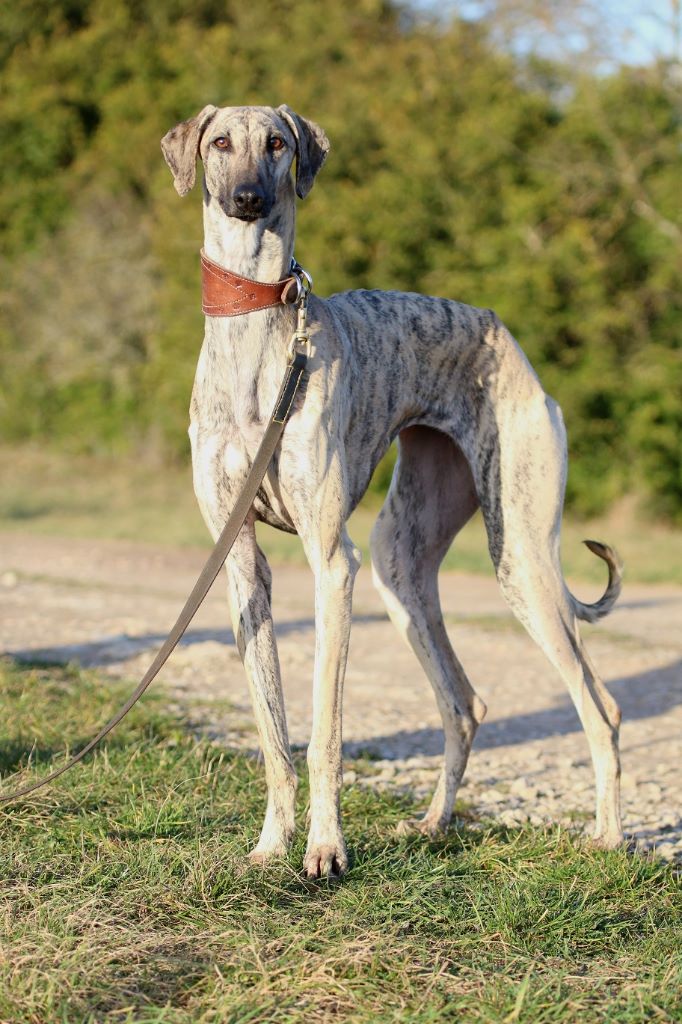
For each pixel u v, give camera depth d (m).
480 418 6.67
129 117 38.94
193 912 4.91
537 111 28.88
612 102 28.42
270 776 5.88
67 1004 4.09
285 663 12.07
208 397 5.83
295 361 5.60
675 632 14.39
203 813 6.24
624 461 28.58
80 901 4.91
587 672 6.57
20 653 12.34
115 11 41.16
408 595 6.87
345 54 34.84
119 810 6.32
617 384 27.66
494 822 6.74
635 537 26.31
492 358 6.73
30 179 40.72
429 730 9.51
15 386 39.62
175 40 40.19
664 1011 4.24
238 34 37.91
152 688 10.56
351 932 4.77
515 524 6.55
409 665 12.32
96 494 32.50
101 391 38.78
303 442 5.63
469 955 4.68
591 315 27.70
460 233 28.73
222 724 9.31
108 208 38.25
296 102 32.97
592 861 5.73
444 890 5.33
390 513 6.89
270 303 5.65
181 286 32.28
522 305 27.47
